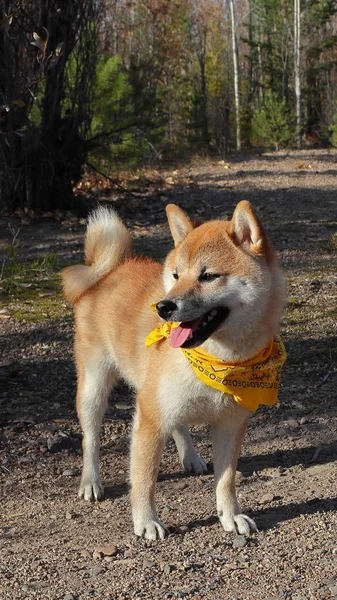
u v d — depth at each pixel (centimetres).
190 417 231
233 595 212
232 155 1099
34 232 503
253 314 225
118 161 710
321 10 1591
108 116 660
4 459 266
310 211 580
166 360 229
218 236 227
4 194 543
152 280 253
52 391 300
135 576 219
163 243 470
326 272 407
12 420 283
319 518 237
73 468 264
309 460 265
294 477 257
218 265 224
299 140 1295
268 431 279
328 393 297
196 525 238
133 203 593
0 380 306
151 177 773
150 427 232
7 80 476
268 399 231
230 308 224
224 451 236
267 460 266
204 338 222
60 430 280
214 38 1772
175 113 1158
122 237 269
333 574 217
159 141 873
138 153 719
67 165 550
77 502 251
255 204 612
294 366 313
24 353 323
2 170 534
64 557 227
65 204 555
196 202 618
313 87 1528
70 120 540
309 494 248
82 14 516
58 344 329
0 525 241
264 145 1304
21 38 475
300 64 1497
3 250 458
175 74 1288
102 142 592
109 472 263
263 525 236
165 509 245
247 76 1752
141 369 243
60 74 514
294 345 325
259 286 224
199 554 226
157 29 1103
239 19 2139
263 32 1677
